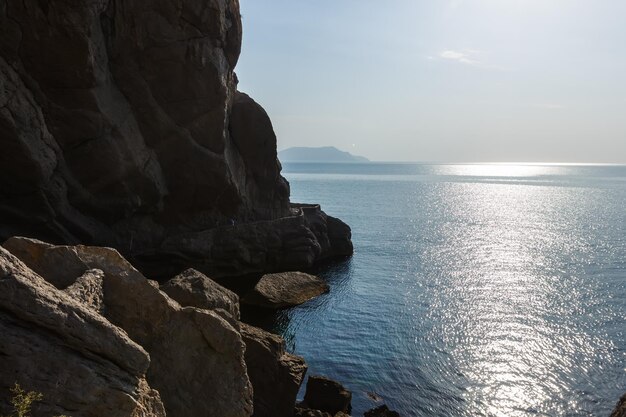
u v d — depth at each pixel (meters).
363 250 72.19
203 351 16.44
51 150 40.72
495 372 31.34
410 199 162.75
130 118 46.19
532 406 27.47
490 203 149.50
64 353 11.27
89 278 14.74
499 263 62.59
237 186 55.72
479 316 41.75
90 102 41.38
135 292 15.94
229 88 56.25
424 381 30.33
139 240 49.50
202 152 50.59
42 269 15.09
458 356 33.78
